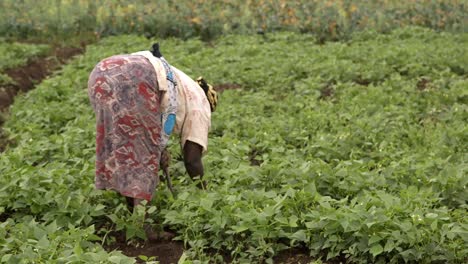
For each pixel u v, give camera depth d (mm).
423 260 7402
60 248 7340
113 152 8023
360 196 8867
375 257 7559
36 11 22547
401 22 22406
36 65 18047
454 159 10609
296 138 11930
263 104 13969
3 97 15211
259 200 8469
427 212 8031
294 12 22234
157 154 8211
